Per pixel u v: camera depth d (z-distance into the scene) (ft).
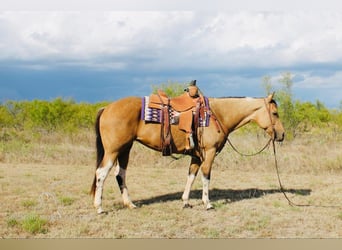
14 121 61.26
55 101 57.26
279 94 50.19
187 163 35.40
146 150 37.81
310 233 17.71
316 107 62.23
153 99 20.01
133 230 17.74
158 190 25.95
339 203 22.66
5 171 31.63
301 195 24.59
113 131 19.24
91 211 20.51
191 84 20.72
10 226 17.93
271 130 21.74
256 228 18.21
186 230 17.88
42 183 27.40
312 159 35.35
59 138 46.34
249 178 30.35
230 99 21.52
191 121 19.88
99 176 19.48
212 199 23.48
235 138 43.04
